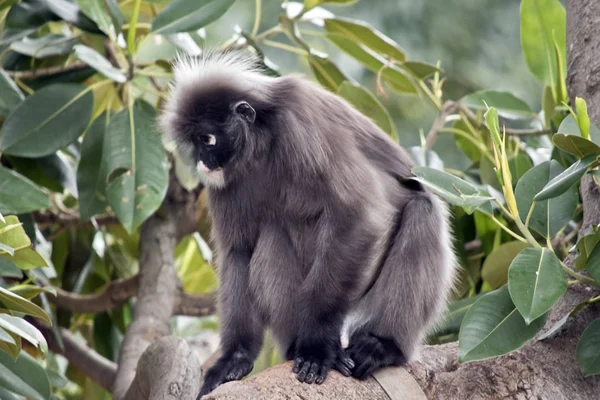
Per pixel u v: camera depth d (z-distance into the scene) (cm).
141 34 1112
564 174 702
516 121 1188
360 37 1130
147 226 1171
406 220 851
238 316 870
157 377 804
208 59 945
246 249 905
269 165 862
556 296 675
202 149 866
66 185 1078
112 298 1153
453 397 744
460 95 2014
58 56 1120
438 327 931
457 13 2100
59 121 994
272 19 2041
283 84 874
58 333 1052
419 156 1095
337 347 792
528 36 1054
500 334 700
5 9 1060
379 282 842
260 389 712
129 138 990
